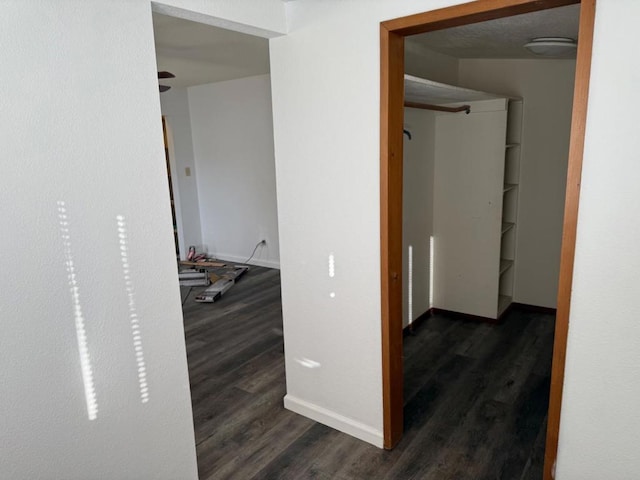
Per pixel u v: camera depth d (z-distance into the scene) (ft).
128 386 5.39
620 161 4.74
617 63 4.59
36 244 4.43
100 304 5.00
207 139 20.07
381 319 7.13
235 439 7.99
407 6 5.92
